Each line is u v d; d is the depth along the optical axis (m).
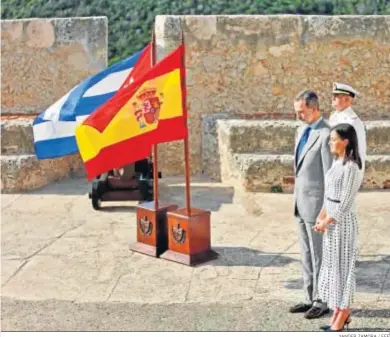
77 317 5.34
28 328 5.13
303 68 10.23
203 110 10.33
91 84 7.24
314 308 5.21
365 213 7.97
